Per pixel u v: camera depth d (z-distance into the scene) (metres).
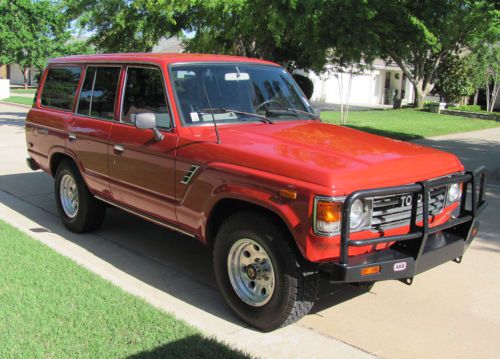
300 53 21.16
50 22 43.03
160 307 4.21
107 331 3.68
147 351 3.45
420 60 29.66
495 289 4.97
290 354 3.68
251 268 4.00
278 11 12.70
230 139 4.30
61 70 6.47
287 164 3.73
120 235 6.30
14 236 5.68
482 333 4.10
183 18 15.72
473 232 4.34
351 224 3.58
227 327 4.06
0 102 28.80
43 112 6.60
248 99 5.06
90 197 6.02
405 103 40.44
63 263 4.93
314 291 3.84
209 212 4.22
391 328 4.14
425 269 3.85
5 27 41.50
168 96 4.67
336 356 3.69
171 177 4.57
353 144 4.30
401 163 3.95
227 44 15.94
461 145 15.51
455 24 22.91
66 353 3.39
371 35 14.02
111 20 16.36
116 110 5.32
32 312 3.90
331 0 12.72
